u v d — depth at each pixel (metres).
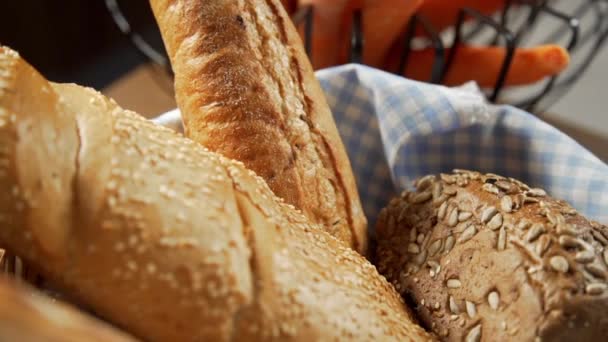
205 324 0.31
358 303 0.35
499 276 0.36
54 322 0.24
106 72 0.76
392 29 0.51
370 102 0.47
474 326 0.36
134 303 0.31
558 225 0.36
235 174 0.35
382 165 0.48
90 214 0.30
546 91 0.55
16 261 0.34
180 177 0.32
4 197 0.29
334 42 0.51
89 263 0.30
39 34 0.75
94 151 0.31
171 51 0.41
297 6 0.51
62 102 0.32
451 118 0.45
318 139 0.41
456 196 0.40
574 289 0.34
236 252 0.32
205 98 0.40
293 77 0.42
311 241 0.36
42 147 0.30
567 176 0.44
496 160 0.46
